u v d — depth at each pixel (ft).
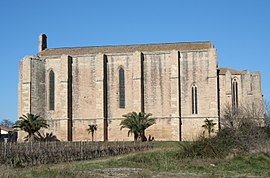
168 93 313.12
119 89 320.91
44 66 329.93
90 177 107.76
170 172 123.03
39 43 359.66
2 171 121.60
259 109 261.85
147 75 317.83
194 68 312.91
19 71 336.08
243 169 128.47
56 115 322.96
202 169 129.08
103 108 316.19
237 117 242.58
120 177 110.83
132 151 235.40
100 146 216.13
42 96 326.85
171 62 313.73
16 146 168.35
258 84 314.35
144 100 316.81
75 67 326.24
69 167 136.15
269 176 113.91
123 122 297.12
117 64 322.55
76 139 320.29
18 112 331.57
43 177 105.81
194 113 309.83
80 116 321.73
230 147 172.55
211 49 310.65
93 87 322.14
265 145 169.78
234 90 316.60
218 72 321.32
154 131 311.68
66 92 319.68
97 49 338.13
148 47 330.95
